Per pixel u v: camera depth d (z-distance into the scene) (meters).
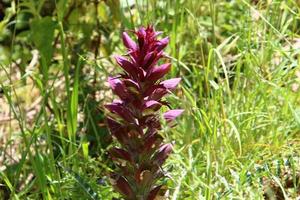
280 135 4.53
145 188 3.61
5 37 5.48
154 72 3.44
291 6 5.76
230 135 4.49
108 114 3.57
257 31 5.06
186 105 4.59
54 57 5.47
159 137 3.56
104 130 4.99
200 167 4.27
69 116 4.26
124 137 3.55
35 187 4.64
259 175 4.04
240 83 4.96
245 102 4.70
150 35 3.44
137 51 3.44
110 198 4.09
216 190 4.04
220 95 4.55
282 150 4.36
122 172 3.62
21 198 4.41
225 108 4.72
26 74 4.40
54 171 4.11
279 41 5.09
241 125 4.52
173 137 4.65
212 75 4.81
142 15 5.18
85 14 5.50
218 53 4.48
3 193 4.58
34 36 5.00
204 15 5.81
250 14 5.27
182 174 4.02
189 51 5.30
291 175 4.25
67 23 5.44
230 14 5.82
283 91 4.50
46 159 4.28
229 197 3.91
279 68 4.76
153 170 3.59
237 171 4.19
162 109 4.54
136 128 3.51
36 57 5.61
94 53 5.61
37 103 5.53
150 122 3.54
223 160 4.16
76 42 5.55
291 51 4.77
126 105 3.48
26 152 4.11
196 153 4.48
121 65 3.44
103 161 4.73
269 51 4.92
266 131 4.61
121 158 3.58
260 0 5.29
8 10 5.11
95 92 5.23
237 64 4.84
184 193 4.12
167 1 5.14
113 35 5.53
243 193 4.10
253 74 4.79
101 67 5.09
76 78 4.28
